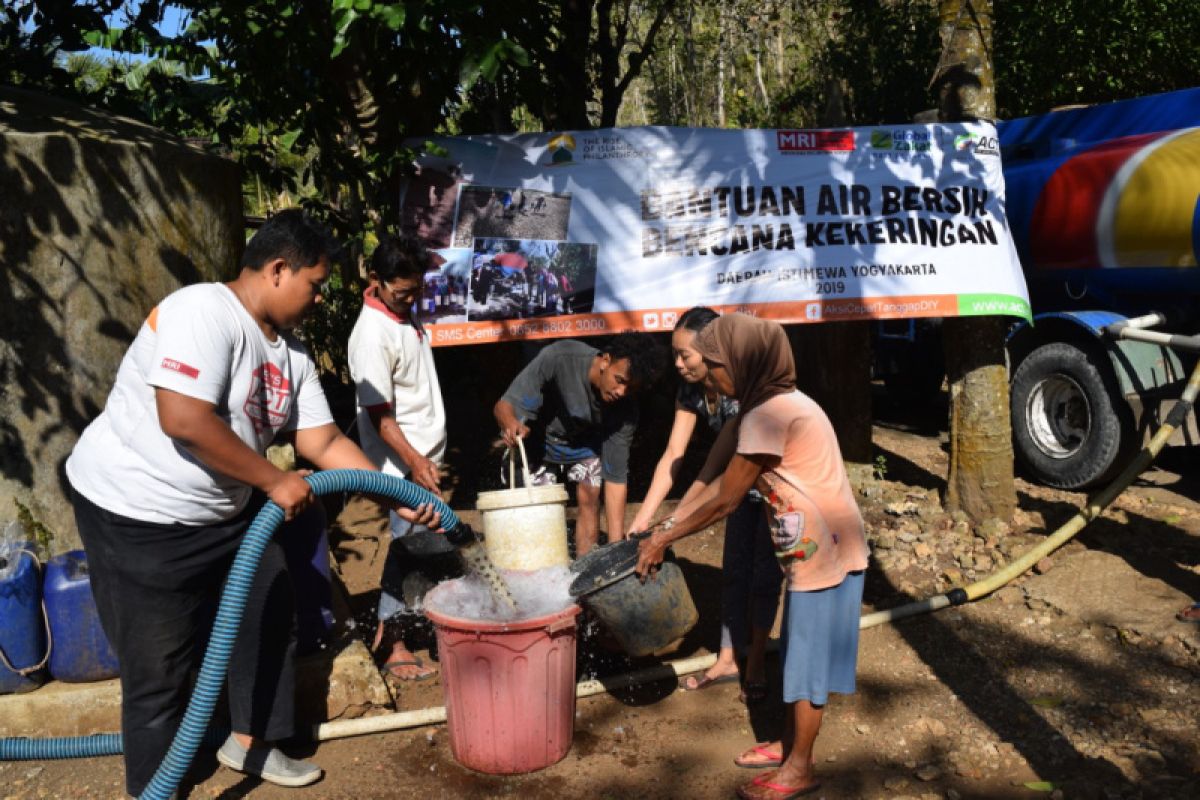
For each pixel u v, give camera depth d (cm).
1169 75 1155
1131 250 623
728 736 381
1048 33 1168
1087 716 380
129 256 429
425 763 365
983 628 458
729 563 409
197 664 368
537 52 676
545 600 356
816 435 308
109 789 349
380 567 559
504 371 666
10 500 408
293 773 351
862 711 395
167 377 285
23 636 369
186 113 646
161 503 304
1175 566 499
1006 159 744
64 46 552
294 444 351
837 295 551
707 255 543
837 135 557
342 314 959
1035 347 666
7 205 396
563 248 534
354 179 569
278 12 502
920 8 1404
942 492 628
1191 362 613
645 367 386
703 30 1917
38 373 409
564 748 363
